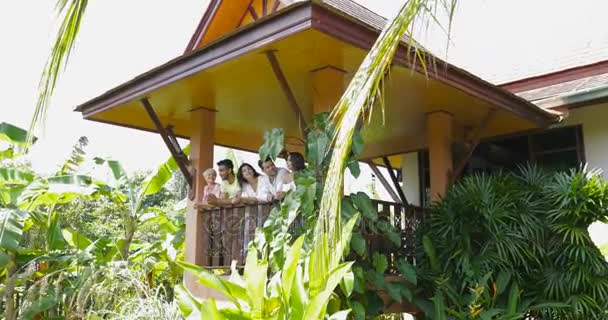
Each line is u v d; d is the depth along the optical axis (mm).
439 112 6766
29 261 6961
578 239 5449
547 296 5555
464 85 5582
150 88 5566
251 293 4074
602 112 7438
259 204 5355
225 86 5711
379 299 5074
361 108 2928
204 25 7578
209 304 3828
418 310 5883
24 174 7234
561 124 7770
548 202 5734
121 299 5648
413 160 9289
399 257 5758
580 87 7668
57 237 7453
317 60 4934
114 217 11438
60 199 7617
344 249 4125
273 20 4281
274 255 4438
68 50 2838
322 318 3801
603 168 7312
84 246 7754
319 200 4445
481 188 5820
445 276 5625
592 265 5422
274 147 4887
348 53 4738
